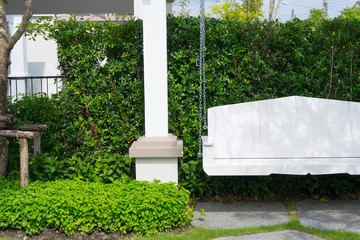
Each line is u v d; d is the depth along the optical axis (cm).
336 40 496
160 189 397
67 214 364
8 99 554
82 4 770
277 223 405
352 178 493
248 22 502
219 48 502
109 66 501
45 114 520
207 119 473
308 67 506
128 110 512
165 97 436
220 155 458
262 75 499
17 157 504
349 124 465
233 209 454
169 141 427
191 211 416
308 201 482
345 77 502
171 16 509
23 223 361
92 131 514
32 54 1534
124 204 370
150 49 431
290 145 458
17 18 1214
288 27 499
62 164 463
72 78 514
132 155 422
